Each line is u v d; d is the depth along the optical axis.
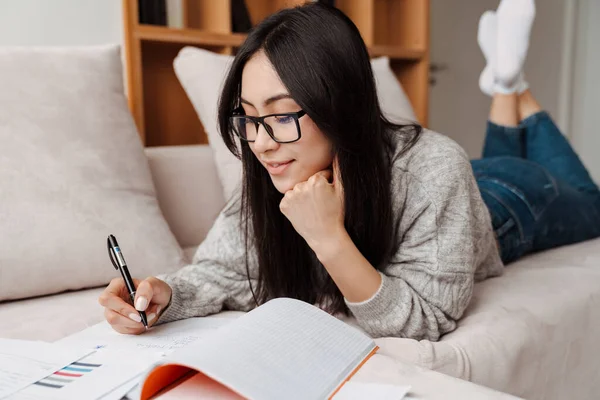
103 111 1.36
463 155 1.02
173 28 1.94
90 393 0.62
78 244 1.18
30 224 1.15
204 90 1.63
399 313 0.91
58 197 1.20
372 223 0.97
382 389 0.59
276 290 1.07
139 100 1.89
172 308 0.95
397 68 2.78
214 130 1.61
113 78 1.42
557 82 4.43
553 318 1.08
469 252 0.97
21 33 1.81
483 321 1.00
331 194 0.89
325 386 0.59
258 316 0.68
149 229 1.30
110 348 0.78
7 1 1.77
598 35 4.39
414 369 0.68
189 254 1.49
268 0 2.47
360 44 0.91
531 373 1.01
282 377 0.58
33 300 1.15
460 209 0.97
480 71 4.04
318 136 0.89
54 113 1.27
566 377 1.11
